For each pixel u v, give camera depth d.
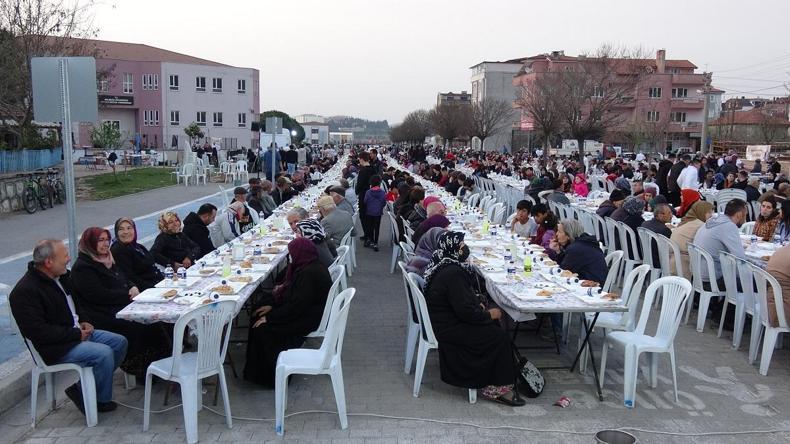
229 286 5.65
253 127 37.84
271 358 5.46
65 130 6.27
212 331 4.59
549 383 5.64
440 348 5.28
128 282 5.96
